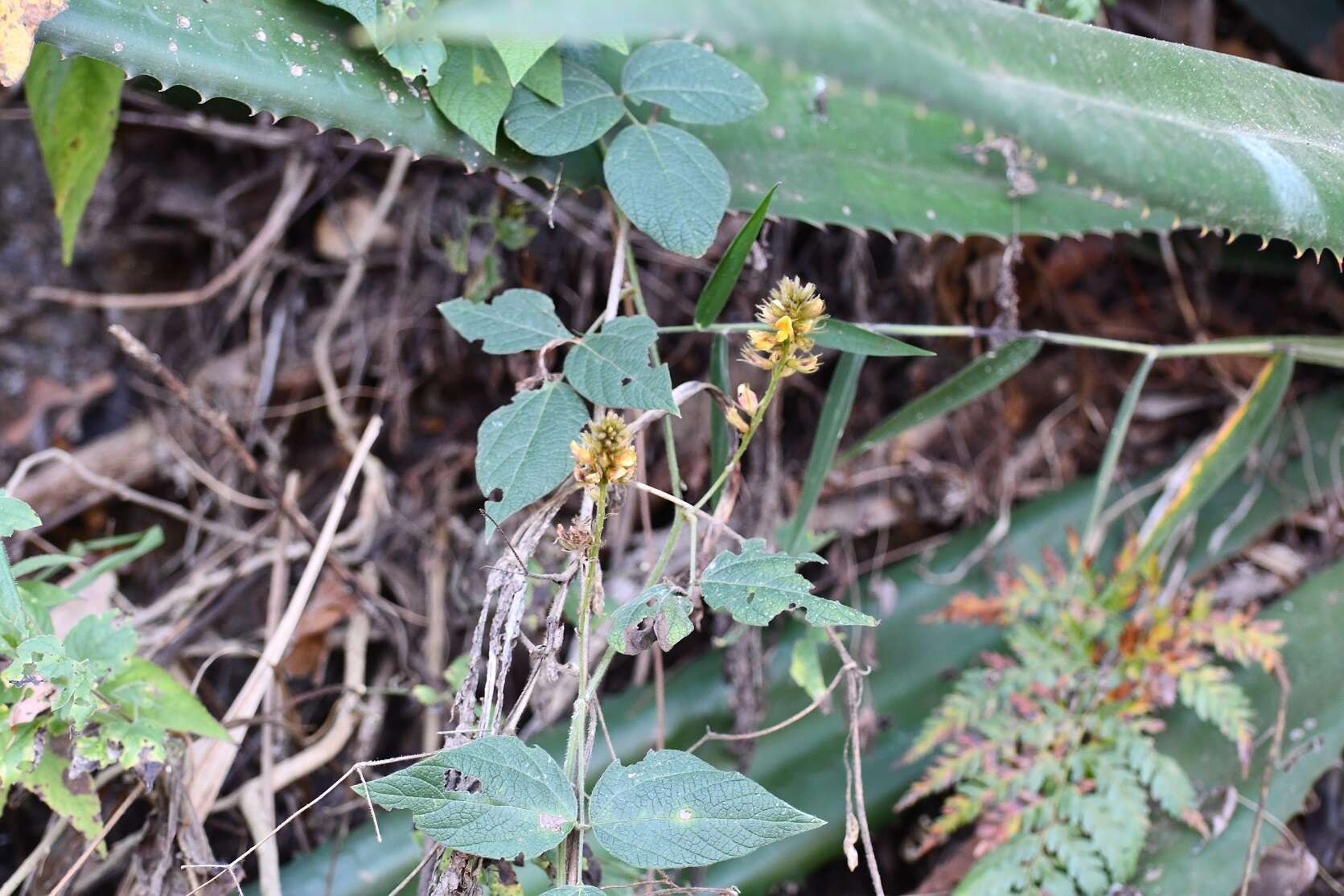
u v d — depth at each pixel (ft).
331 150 3.59
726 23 2.18
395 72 2.71
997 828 2.96
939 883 3.06
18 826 3.14
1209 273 3.76
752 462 3.22
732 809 2.46
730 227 3.35
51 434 3.57
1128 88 2.54
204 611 3.22
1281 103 2.68
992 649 3.22
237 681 3.31
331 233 3.62
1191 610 3.09
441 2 2.66
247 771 3.16
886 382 3.57
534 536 2.70
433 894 2.57
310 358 3.64
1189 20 3.75
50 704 2.62
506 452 2.60
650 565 3.04
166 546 3.53
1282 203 2.61
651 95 2.74
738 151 2.86
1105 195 2.92
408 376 3.56
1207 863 2.97
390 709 3.32
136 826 3.15
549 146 2.71
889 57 2.25
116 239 3.70
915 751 3.04
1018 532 3.35
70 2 2.60
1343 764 3.14
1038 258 3.63
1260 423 3.06
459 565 3.39
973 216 2.91
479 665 2.67
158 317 3.70
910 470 3.45
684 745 3.09
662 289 3.44
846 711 2.89
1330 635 3.17
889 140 2.90
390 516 3.41
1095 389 3.66
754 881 3.02
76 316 3.64
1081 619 3.09
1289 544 3.36
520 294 2.71
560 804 2.46
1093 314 3.72
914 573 3.31
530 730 3.07
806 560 2.55
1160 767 2.98
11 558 3.29
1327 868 3.18
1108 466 3.05
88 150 2.99
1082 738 3.05
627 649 2.59
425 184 3.56
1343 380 3.58
